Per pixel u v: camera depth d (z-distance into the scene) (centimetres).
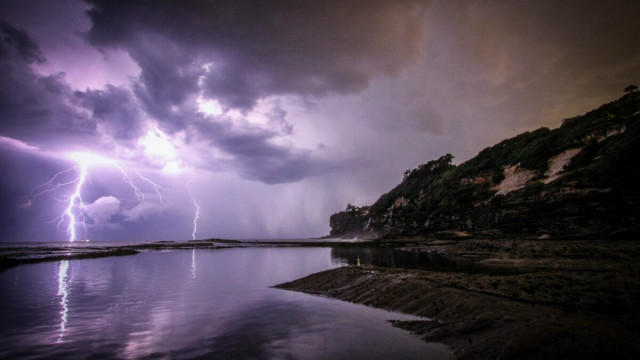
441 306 1282
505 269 2609
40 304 1648
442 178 11112
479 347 840
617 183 4331
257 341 1030
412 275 1856
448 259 3850
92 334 1125
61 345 1012
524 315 1004
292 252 6775
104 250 8038
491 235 5925
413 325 1147
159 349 966
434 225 8881
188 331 1151
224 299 1747
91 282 2470
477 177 8412
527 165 6950
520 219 5634
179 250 8044
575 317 956
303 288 2056
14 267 3781
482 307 1143
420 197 11588
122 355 920
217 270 3288
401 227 11512
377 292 1658
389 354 888
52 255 5794
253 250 7881
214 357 896
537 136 8069
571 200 4791
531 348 739
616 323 924
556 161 6188
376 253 5662
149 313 1434
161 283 2389
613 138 5153
